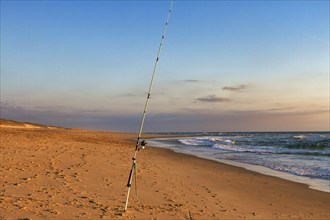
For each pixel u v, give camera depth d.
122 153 20.38
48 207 6.32
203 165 18.62
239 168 17.97
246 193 11.18
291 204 10.02
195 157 23.59
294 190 12.16
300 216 8.61
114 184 9.68
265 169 17.69
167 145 40.19
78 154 16.30
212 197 9.84
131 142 39.12
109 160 15.30
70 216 5.87
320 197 11.05
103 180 10.09
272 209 9.21
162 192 9.59
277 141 50.84
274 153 28.09
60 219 5.62
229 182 13.16
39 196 7.20
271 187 12.60
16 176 9.26
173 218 6.75
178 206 8.03
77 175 10.35
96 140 34.75
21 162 11.84
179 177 13.01
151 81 7.11
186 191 10.22
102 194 8.22
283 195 11.24
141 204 7.74
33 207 6.20
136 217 6.42
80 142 26.88
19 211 5.81
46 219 5.51
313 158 23.70
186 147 36.03
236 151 30.28
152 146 36.88
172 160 20.14
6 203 6.29
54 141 24.02
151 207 7.50
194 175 14.20
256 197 10.66
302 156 25.23
